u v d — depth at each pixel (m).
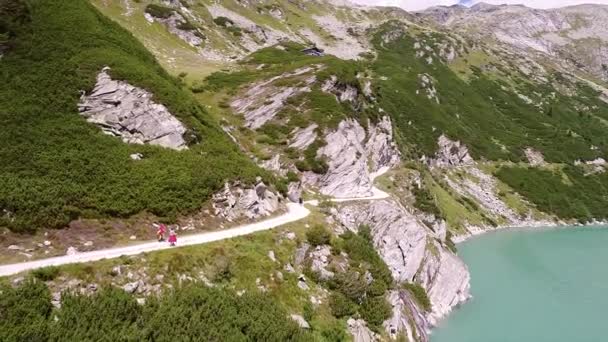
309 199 52.12
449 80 172.88
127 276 25.22
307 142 60.41
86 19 47.03
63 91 37.81
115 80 40.78
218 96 71.38
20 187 28.33
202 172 37.81
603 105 198.38
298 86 70.81
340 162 60.03
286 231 36.34
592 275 71.25
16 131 32.72
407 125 122.88
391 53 179.38
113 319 22.56
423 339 42.03
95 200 30.34
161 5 109.25
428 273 56.00
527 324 50.84
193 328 23.70
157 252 27.69
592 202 124.38
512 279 68.31
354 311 33.00
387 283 39.16
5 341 19.67
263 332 25.58
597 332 49.00
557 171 135.88
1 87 35.97
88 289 23.59
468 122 147.12
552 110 174.12
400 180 79.06
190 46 100.94
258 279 29.91
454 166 124.50
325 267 35.38
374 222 54.34
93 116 37.69
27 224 26.52
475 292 61.72
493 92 178.75
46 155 32.03
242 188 39.22
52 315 21.67
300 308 30.11
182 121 42.56
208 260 28.95
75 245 26.95
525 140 148.25
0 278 22.27
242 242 32.28
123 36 49.78
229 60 99.25
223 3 136.88
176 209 33.50
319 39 173.38
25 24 41.72
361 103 85.50
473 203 110.62
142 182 33.91
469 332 48.03
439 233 74.12
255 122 64.38
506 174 127.94
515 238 97.38
